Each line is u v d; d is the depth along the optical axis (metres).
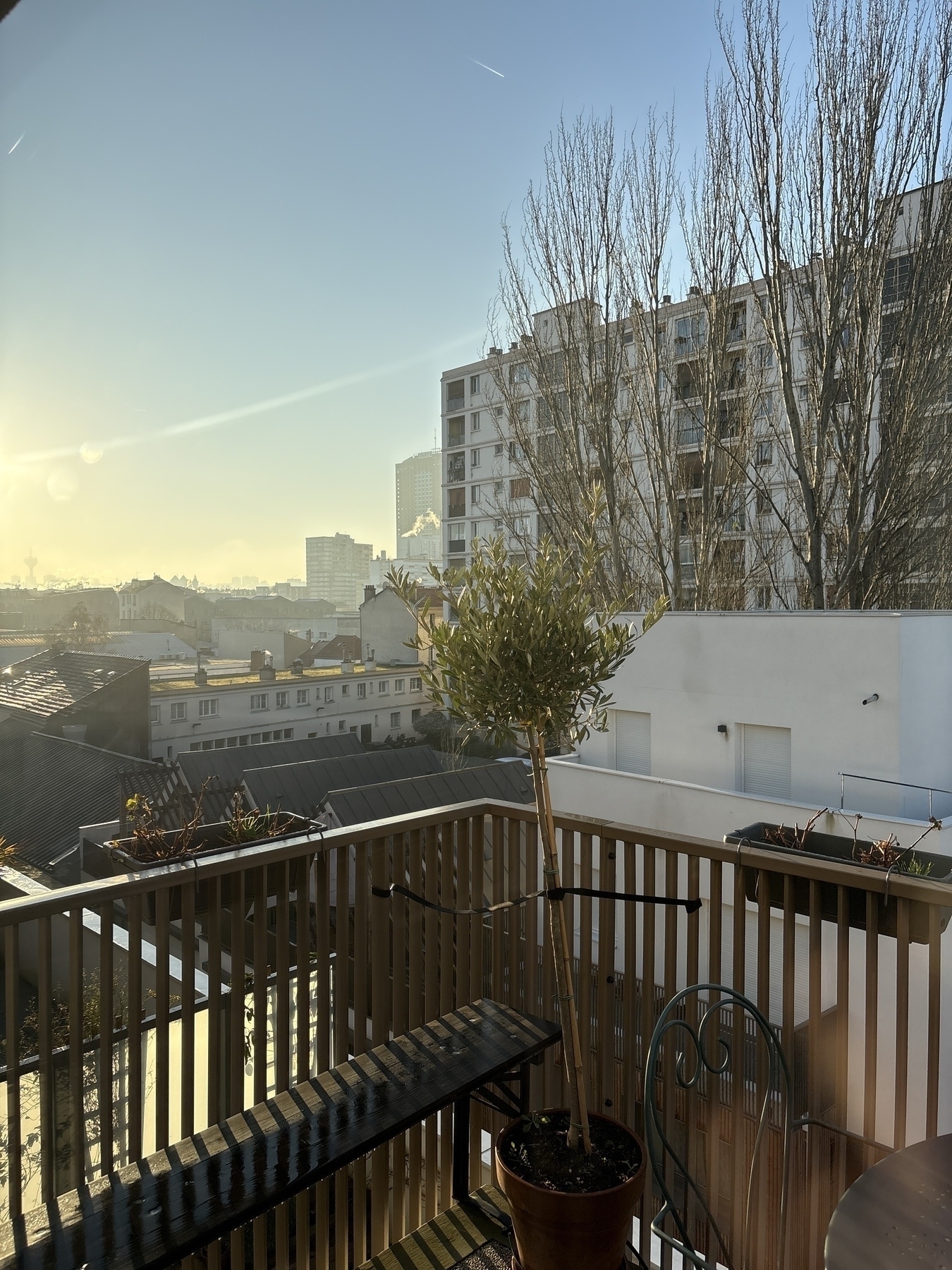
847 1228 1.19
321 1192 2.35
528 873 2.87
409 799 8.23
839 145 13.34
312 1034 3.04
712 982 1.72
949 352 13.12
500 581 2.00
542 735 2.05
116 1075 2.99
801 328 14.59
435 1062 2.21
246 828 2.51
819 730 12.21
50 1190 1.86
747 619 13.05
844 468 14.09
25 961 3.41
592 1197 1.83
